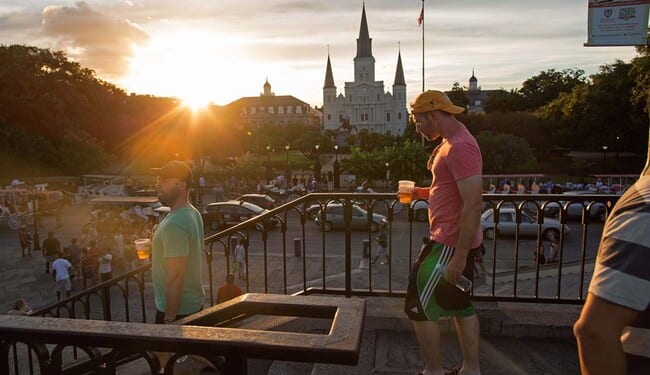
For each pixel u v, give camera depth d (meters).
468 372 2.96
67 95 58.22
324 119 146.12
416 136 62.75
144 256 4.78
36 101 54.19
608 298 1.19
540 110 64.38
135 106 70.38
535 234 21.39
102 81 70.50
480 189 2.58
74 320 1.59
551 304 4.03
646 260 1.16
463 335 2.93
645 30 5.31
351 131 128.50
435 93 2.72
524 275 9.91
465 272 2.86
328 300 1.75
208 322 1.89
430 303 2.81
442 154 2.73
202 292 3.39
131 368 3.92
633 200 1.26
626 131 54.62
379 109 137.12
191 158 66.50
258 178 45.84
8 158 48.72
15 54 57.62
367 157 37.72
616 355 1.20
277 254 20.72
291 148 89.38
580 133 57.69
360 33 137.38
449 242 2.75
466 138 2.65
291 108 154.50
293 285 16.06
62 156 52.28
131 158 65.75
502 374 3.22
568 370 3.26
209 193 42.62
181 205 3.30
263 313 1.81
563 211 4.02
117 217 25.59
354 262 18.94
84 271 15.99
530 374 3.22
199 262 3.32
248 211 26.25
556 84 84.88
